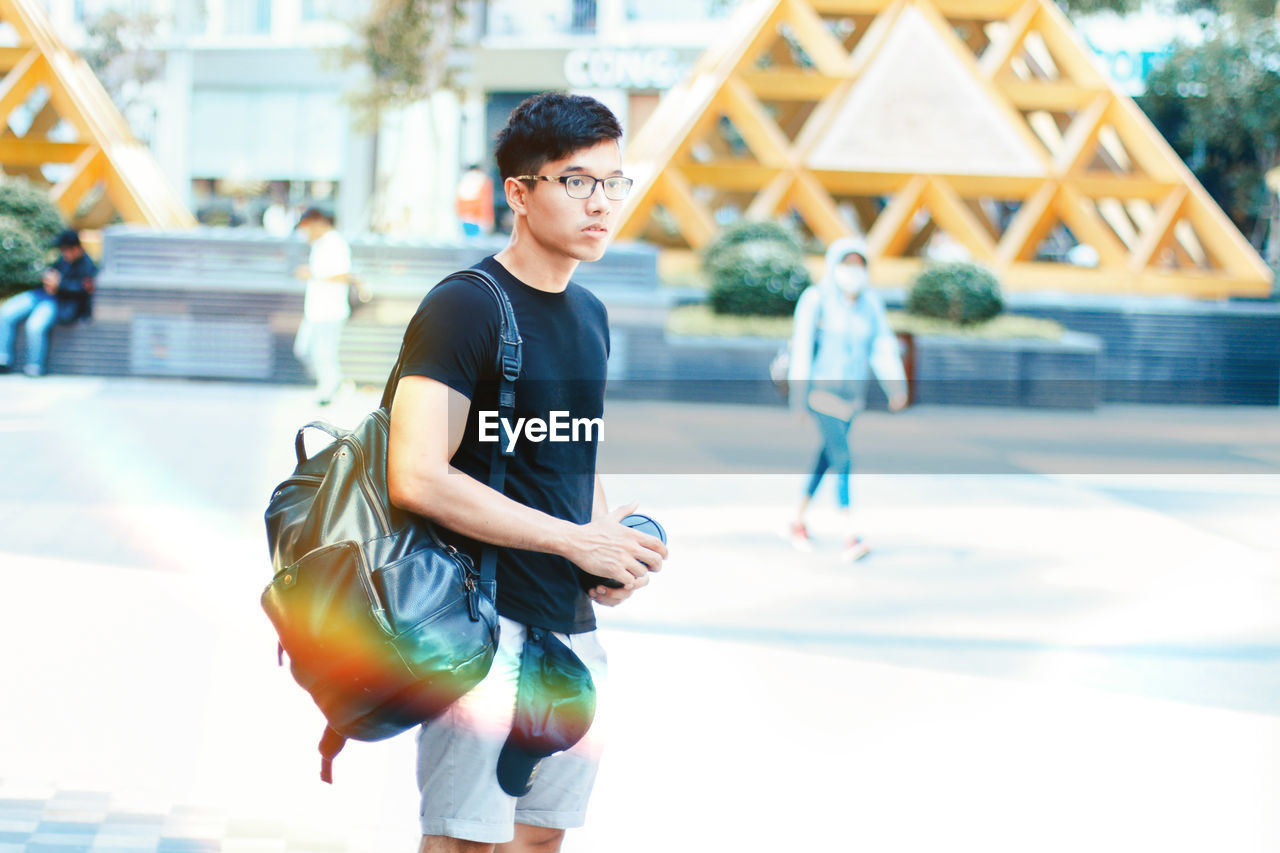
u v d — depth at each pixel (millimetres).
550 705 2777
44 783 4633
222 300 17938
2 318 17531
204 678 5871
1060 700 5996
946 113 22141
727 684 6105
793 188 21906
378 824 4453
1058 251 29984
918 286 19672
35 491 10047
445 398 2602
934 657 6613
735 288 19078
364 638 2494
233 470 11273
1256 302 22062
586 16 36406
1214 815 4730
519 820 3020
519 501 2777
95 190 24312
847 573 8461
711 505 10773
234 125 38562
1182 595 8008
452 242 18344
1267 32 31641
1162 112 34188
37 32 21234
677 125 22031
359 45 26516
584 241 2732
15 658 6031
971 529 10000
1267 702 6012
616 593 2953
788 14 22484
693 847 4363
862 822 4605
